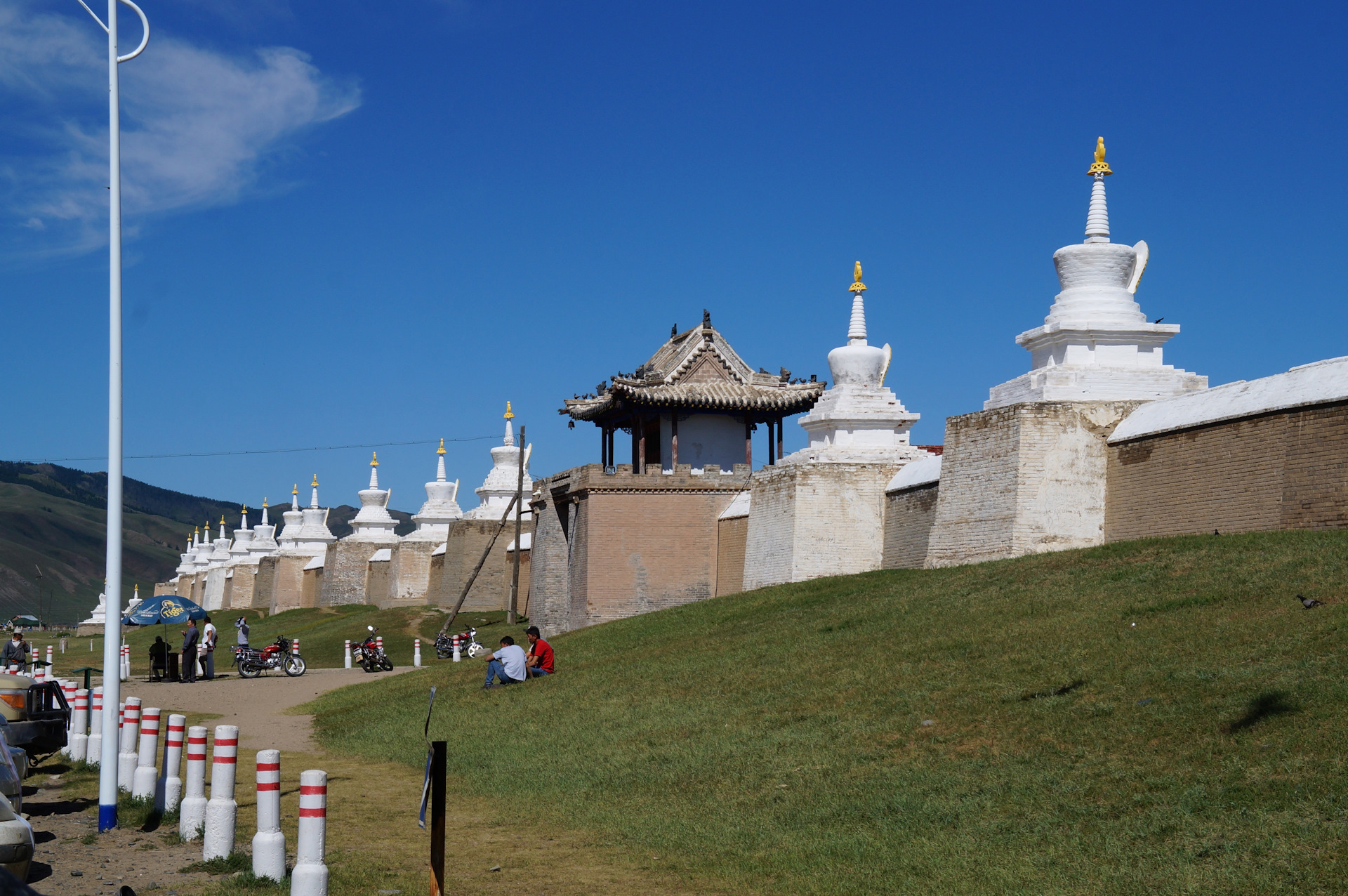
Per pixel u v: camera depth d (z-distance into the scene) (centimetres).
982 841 1557
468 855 1691
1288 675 1816
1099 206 4062
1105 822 1528
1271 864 1304
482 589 8712
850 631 3203
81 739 2631
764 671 2902
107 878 1519
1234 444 3244
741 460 6216
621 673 3328
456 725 2973
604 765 2281
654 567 5853
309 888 1363
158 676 5159
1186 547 3034
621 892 1487
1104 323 3906
